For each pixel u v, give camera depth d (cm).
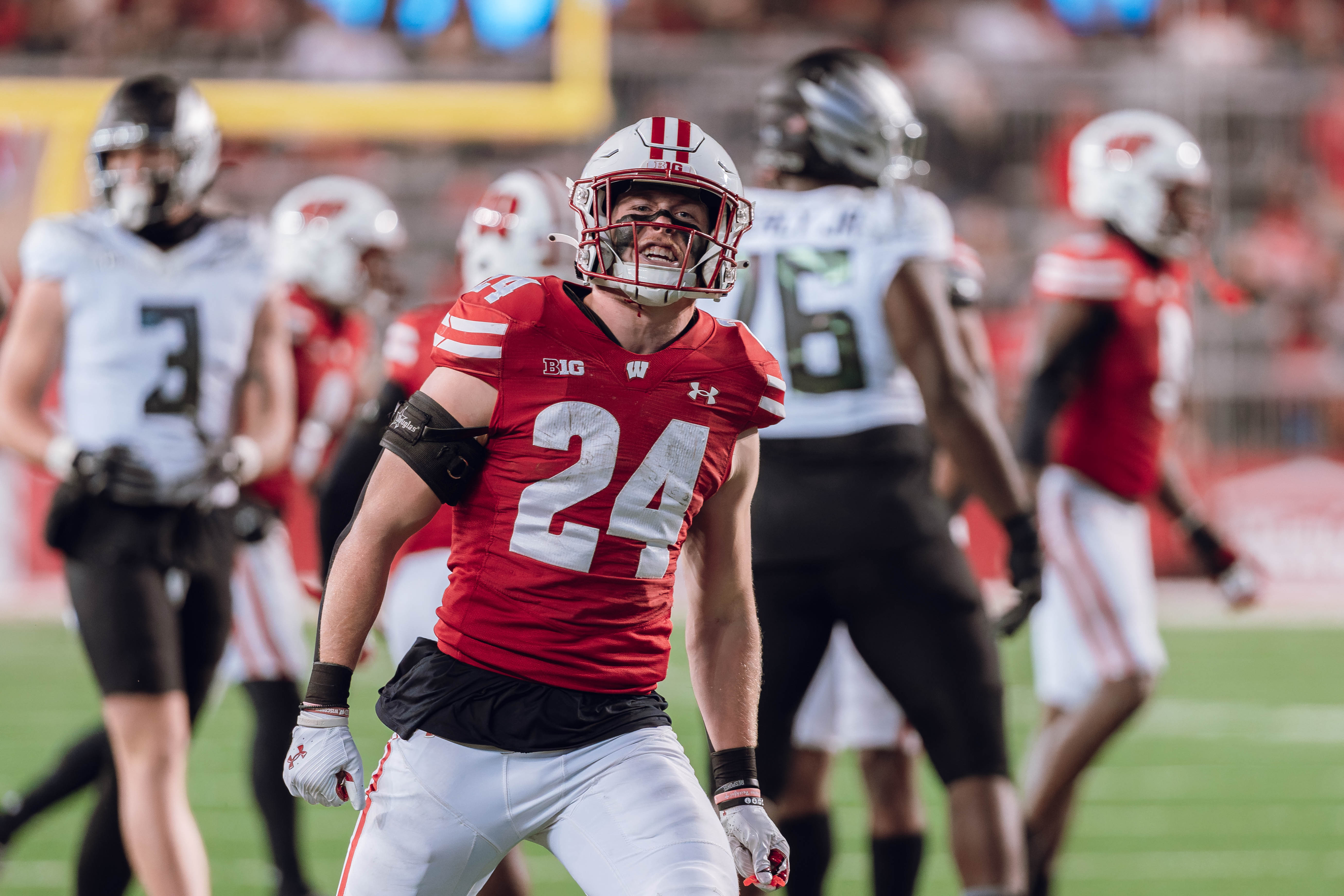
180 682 1402
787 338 1338
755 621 1016
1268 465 5022
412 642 1334
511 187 1452
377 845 949
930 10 5950
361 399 2200
